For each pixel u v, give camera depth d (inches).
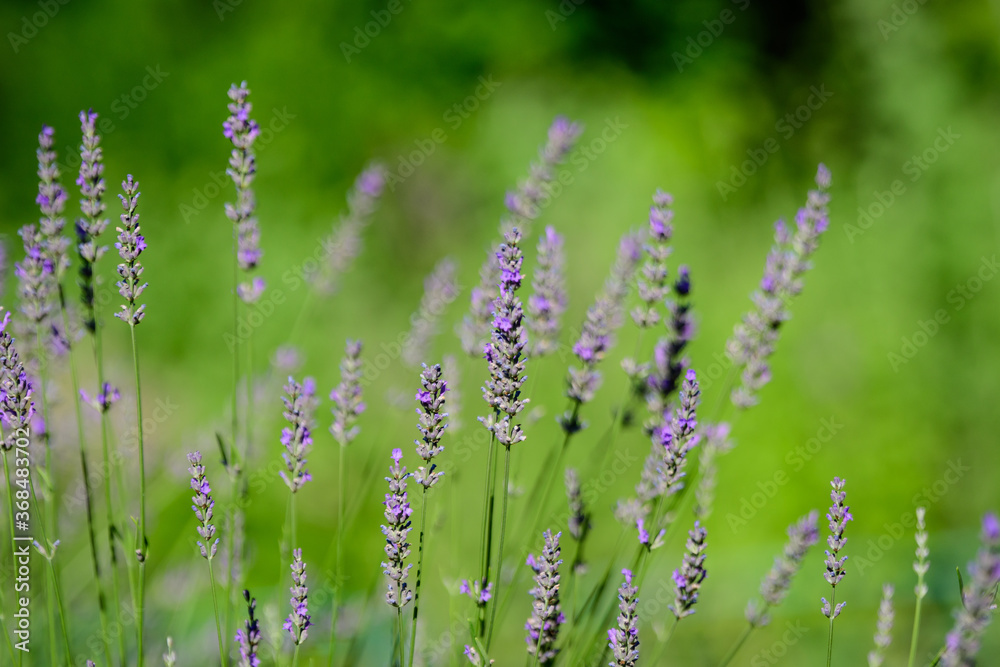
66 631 44.0
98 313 44.9
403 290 113.7
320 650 48.6
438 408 42.5
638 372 46.6
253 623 43.3
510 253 42.7
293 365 52.3
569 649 45.2
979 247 106.3
